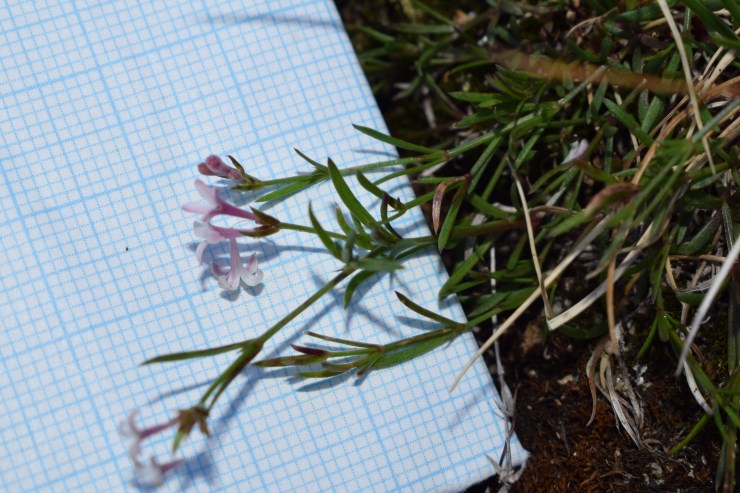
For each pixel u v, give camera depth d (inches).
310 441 5.2
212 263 5.2
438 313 5.4
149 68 5.4
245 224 5.3
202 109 5.4
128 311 5.3
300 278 5.3
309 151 5.4
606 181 5.1
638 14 5.4
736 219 5.3
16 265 5.3
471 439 5.3
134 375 5.2
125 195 5.3
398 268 5.1
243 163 5.4
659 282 5.3
